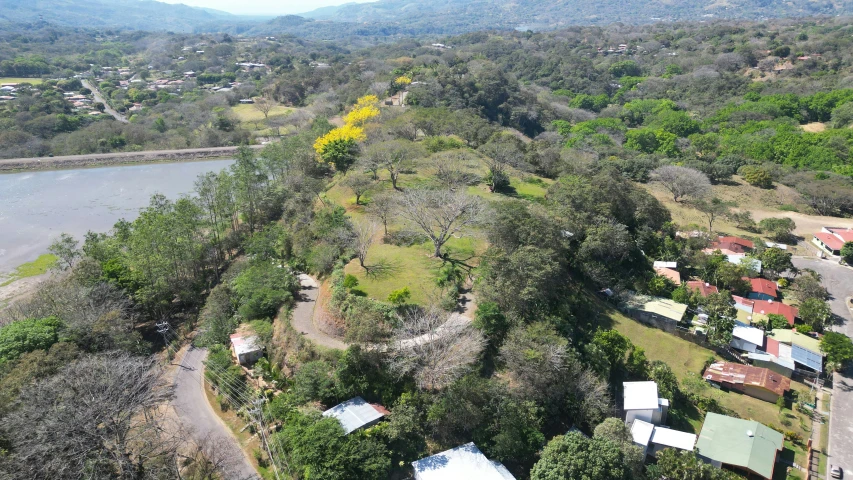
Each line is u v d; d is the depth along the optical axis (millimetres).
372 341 44906
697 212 93125
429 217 60594
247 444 40969
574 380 43344
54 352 44719
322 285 56031
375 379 42156
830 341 53375
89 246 66500
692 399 47750
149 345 53844
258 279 56375
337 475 34531
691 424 45219
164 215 62156
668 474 38188
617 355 48812
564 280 57562
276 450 38562
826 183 98188
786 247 82250
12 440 36469
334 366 43812
